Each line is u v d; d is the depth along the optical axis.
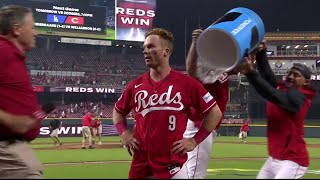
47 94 43.94
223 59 2.93
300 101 3.70
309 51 48.06
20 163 3.51
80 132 30.30
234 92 42.09
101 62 50.03
